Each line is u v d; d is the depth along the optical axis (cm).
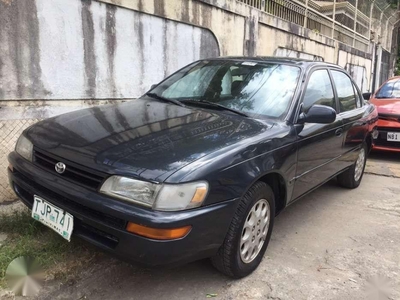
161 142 242
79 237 232
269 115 312
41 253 274
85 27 418
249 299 251
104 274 267
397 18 2152
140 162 219
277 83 339
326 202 450
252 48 739
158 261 212
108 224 216
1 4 340
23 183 261
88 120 283
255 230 274
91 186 224
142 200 210
